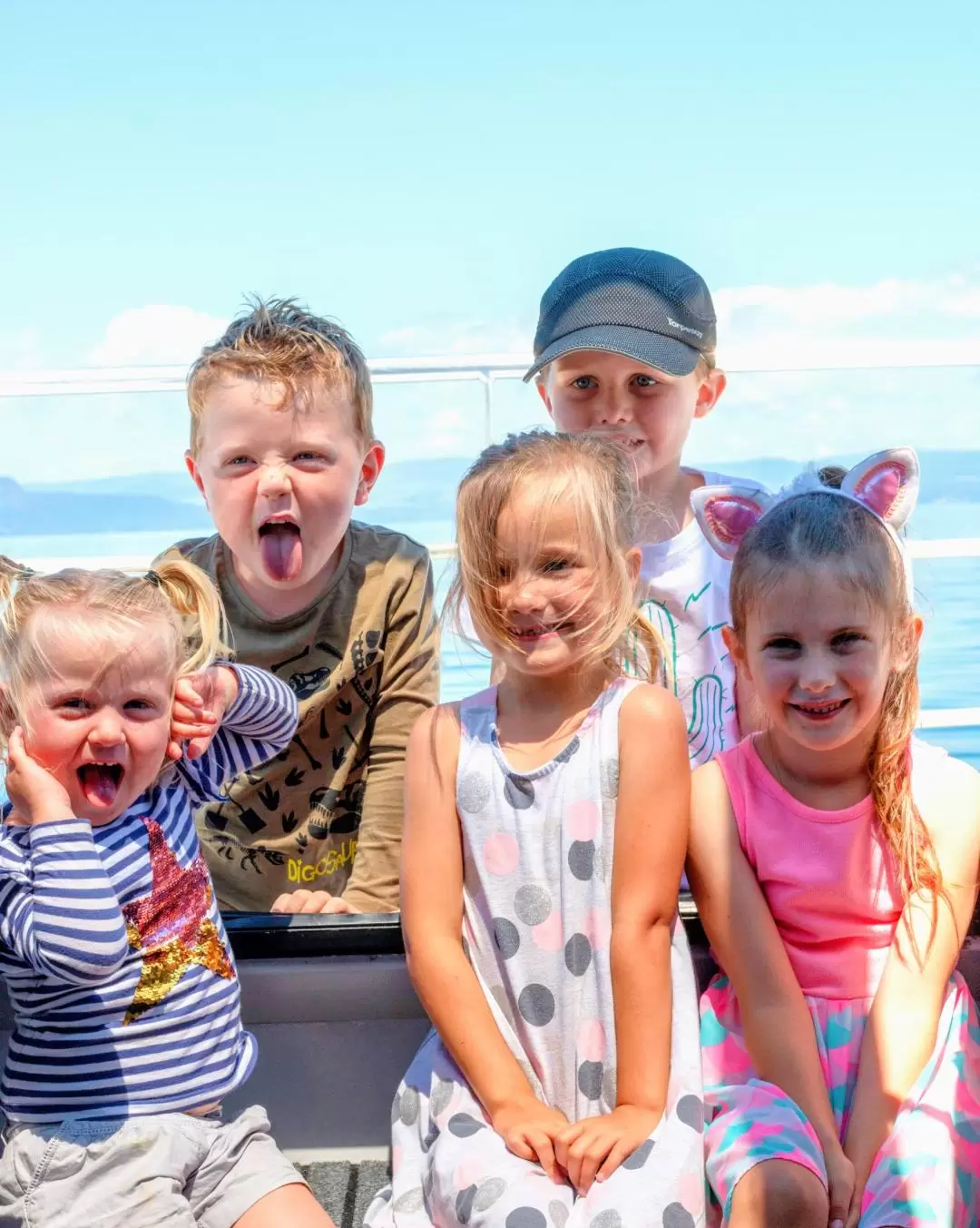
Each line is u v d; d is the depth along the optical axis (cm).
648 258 258
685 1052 164
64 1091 160
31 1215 156
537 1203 143
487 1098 158
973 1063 166
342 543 239
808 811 179
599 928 166
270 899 238
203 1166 161
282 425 218
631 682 177
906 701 179
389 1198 163
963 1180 153
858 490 194
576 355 255
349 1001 186
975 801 178
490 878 171
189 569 189
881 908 176
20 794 162
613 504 176
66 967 152
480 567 176
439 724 179
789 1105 155
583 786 170
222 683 188
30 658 163
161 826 174
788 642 175
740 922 175
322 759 234
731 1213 144
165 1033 164
